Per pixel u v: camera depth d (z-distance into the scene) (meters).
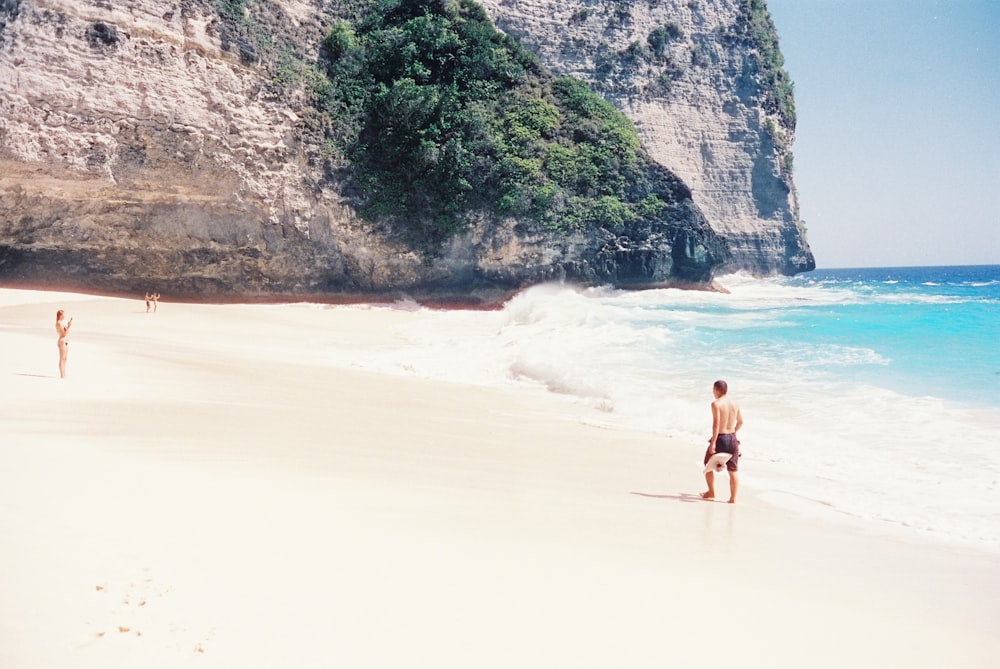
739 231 101.75
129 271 45.72
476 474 10.09
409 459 10.65
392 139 54.06
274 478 8.41
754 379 19.78
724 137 101.31
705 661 4.64
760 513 9.23
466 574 5.75
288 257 50.47
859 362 21.47
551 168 58.44
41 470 7.56
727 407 9.84
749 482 11.02
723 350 25.08
